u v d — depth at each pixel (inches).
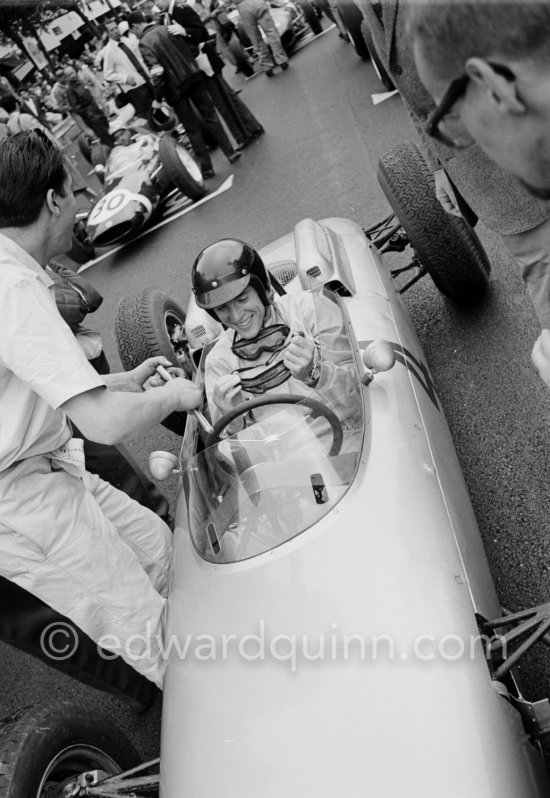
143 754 118.6
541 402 129.3
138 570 103.0
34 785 86.0
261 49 432.8
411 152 145.8
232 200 291.6
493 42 42.6
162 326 157.1
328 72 383.6
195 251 270.5
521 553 109.1
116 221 295.7
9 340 81.7
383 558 76.5
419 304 170.4
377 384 98.4
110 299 276.8
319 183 256.8
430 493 83.9
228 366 111.7
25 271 84.0
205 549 90.2
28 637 108.7
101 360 154.7
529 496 116.3
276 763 66.4
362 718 66.2
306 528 82.7
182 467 105.3
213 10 466.3
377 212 217.0
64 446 99.3
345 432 91.8
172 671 81.6
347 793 62.2
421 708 65.3
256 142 335.6
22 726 90.0
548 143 46.6
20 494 93.0
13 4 692.7
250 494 88.7
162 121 358.9
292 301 109.6
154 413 89.8
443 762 61.7
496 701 66.7
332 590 75.8
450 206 108.3
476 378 142.3
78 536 96.6
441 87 47.3
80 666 113.0
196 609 83.6
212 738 71.4
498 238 170.1
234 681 74.2
